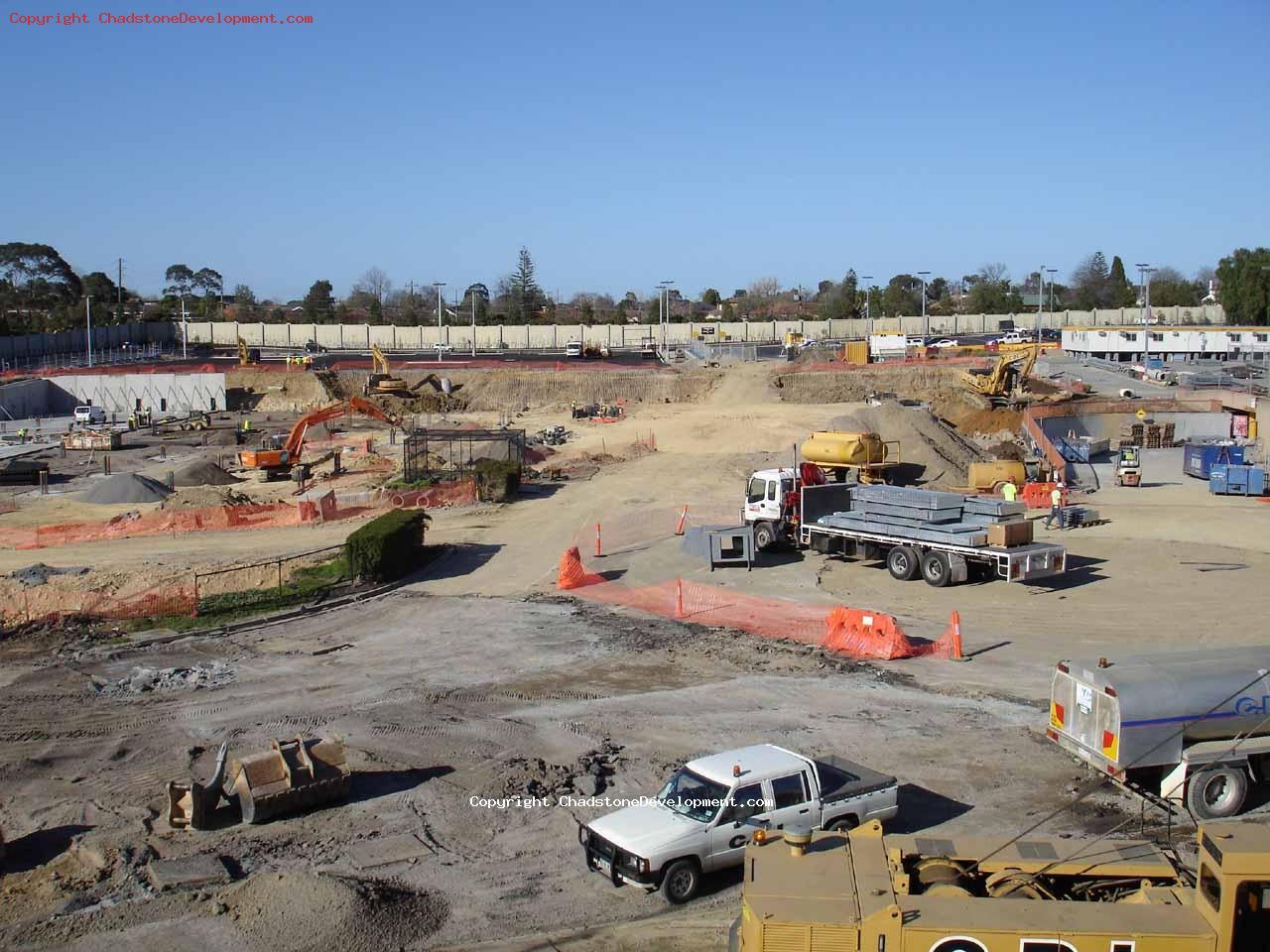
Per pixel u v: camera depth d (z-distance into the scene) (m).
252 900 12.99
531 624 27.47
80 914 12.91
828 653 24.39
